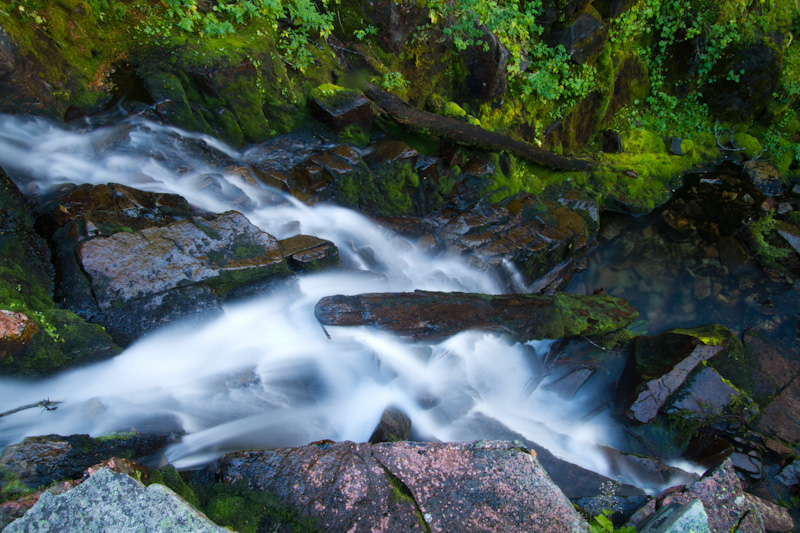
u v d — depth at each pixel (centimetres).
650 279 807
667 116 1084
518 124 872
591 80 910
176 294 424
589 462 517
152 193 490
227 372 425
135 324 403
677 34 1042
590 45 873
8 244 380
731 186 1018
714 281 808
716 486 406
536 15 830
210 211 529
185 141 569
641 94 1062
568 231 768
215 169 582
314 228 609
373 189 676
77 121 512
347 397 478
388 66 725
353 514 299
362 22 698
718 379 569
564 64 865
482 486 315
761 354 671
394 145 697
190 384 406
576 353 621
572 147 981
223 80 571
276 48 646
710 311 753
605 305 649
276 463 324
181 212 495
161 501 237
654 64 1057
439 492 310
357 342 483
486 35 758
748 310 753
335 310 474
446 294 552
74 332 363
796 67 1087
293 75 658
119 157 525
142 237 434
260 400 429
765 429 571
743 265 844
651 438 562
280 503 304
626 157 1008
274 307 484
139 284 412
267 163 619
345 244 612
